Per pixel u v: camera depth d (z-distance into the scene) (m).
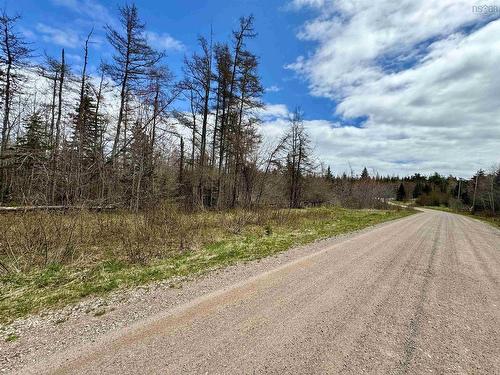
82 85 20.06
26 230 6.91
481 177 65.00
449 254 9.19
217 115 22.36
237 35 21.70
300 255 7.88
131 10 18.88
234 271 6.14
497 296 5.24
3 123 18.11
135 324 3.62
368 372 2.75
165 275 5.79
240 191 21.05
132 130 16.84
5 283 5.19
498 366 2.95
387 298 4.79
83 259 6.84
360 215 25.31
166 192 16.25
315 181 42.66
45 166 10.04
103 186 12.36
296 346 3.17
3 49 18.50
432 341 3.42
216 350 3.05
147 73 18.83
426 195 92.00
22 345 3.13
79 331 3.44
